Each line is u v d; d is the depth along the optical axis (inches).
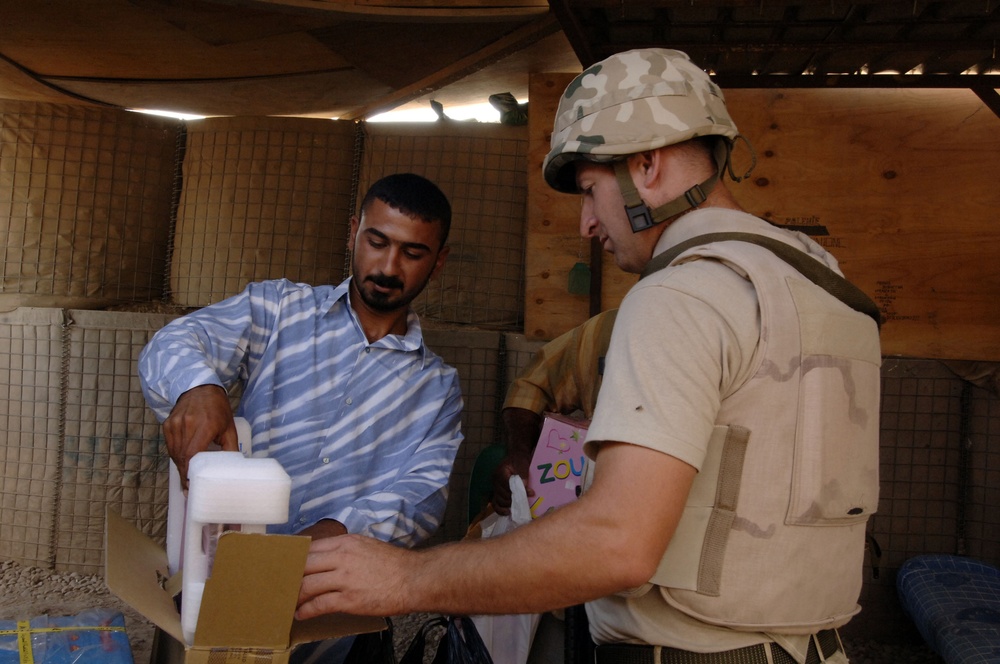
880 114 143.1
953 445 146.7
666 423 43.2
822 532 48.6
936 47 122.5
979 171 141.8
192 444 58.3
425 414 81.8
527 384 97.8
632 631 49.8
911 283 143.5
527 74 169.8
